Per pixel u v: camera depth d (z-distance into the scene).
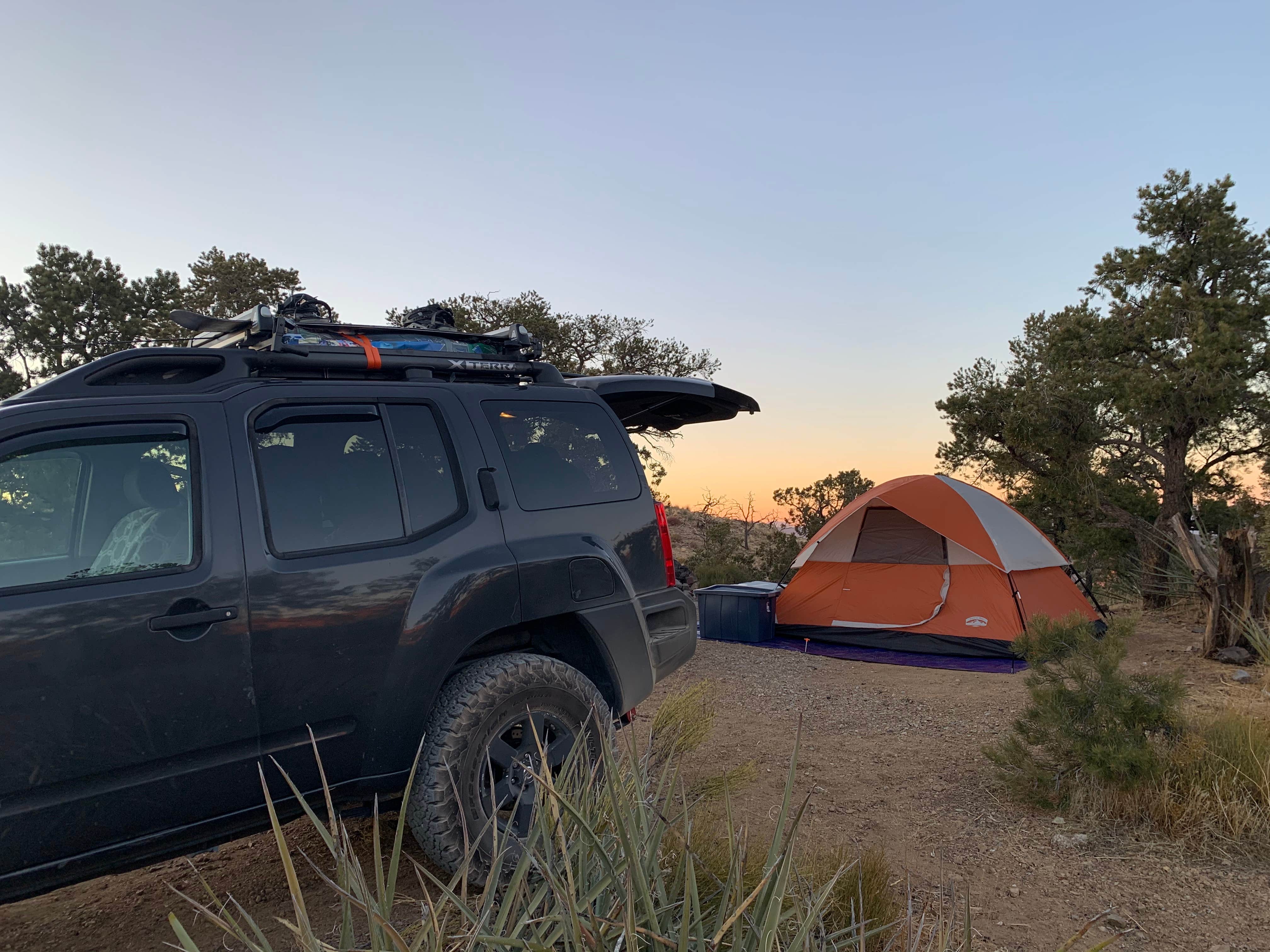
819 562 10.20
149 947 2.92
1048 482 14.04
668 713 4.32
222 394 3.07
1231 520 13.28
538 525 3.68
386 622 3.09
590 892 2.06
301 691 2.89
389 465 3.35
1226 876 3.54
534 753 3.30
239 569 2.82
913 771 5.11
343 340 3.56
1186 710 5.80
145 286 16.89
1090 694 4.45
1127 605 12.27
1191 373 12.32
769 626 9.75
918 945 2.20
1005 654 8.51
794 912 2.01
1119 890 3.44
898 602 9.36
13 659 2.38
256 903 3.25
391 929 1.65
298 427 3.19
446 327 4.48
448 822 3.01
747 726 6.16
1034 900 3.36
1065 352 14.33
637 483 4.24
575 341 20.56
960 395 14.48
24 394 2.80
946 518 9.19
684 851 2.17
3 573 2.56
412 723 3.11
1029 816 4.30
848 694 7.24
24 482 2.69
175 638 2.65
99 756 2.50
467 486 3.53
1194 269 13.67
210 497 2.86
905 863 3.73
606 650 3.77
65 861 2.47
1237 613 7.97
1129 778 4.12
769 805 4.47
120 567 2.69
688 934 1.78
